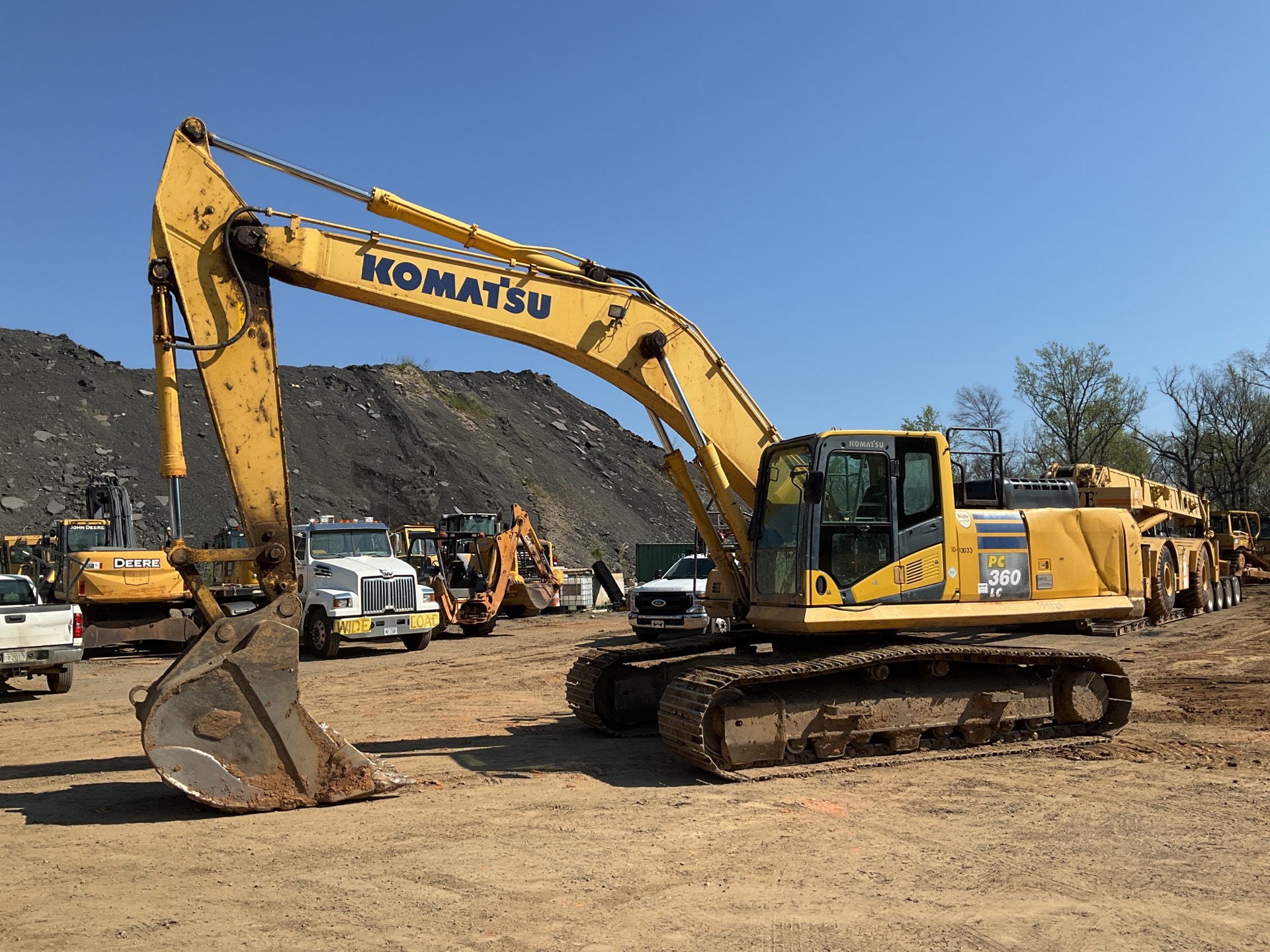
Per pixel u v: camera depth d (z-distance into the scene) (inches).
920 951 173.5
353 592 705.6
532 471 2117.4
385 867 222.1
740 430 360.5
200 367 283.0
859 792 293.0
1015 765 327.9
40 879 215.3
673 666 414.3
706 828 254.4
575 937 180.7
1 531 1348.4
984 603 345.7
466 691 533.6
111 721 451.2
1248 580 1310.3
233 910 195.3
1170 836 243.8
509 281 326.3
